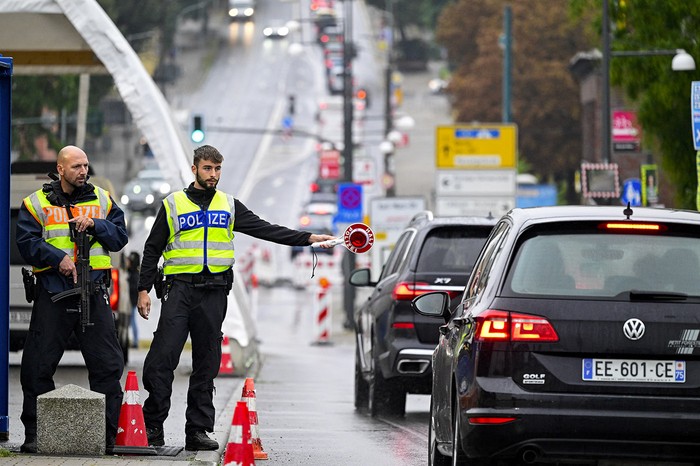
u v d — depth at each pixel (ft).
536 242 74.49
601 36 240.12
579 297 72.43
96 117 437.58
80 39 182.09
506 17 421.59
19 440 102.99
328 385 185.98
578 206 79.25
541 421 71.05
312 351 286.87
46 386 92.27
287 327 373.20
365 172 396.57
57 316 91.76
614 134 407.23
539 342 71.77
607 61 227.81
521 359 71.77
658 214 76.07
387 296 135.44
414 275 132.05
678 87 211.82
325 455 106.11
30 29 180.86
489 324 72.43
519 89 643.45
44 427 90.22
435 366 89.30
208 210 95.66
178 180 174.70
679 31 215.51
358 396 148.66
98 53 173.58
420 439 118.52
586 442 71.10
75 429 90.17
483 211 377.91
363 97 401.08
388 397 138.31
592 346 71.61
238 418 76.64
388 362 132.57
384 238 349.41
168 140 174.70
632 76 216.95
